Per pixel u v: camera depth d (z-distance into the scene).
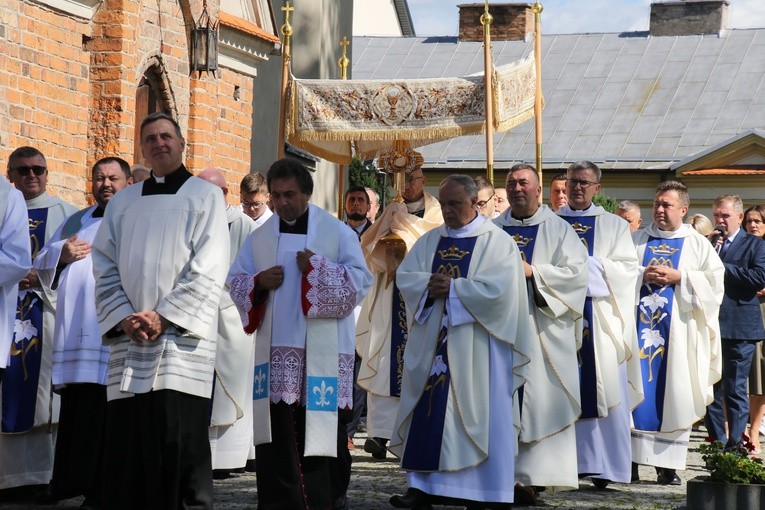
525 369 8.77
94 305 8.76
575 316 9.26
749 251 12.73
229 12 16.98
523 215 9.51
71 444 8.58
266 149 22.50
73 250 8.77
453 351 8.45
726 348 12.67
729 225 12.95
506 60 48.47
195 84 14.72
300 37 25.16
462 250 8.70
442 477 8.36
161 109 14.25
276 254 8.00
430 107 12.90
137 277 7.40
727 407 12.67
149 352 7.36
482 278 8.49
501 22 49.31
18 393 9.15
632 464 11.07
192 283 7.31
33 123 11.64
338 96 13.09
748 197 41.06
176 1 14.20
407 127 12.90
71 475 8.53
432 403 8.45
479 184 11.54
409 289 8.65
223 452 10.32
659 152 42.78
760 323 12.69
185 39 14.48
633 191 42.91
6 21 11.15
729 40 47.22
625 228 10.48
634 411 11.03
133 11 12.84
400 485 10.08
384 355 11.69
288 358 7.85
